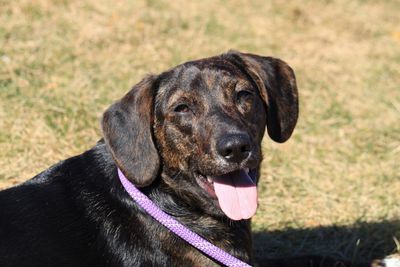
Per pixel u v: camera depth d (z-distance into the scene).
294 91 7.89
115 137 7.16
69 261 7.09
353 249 9.61
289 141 12.27
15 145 10.94
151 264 7.21
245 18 17.31
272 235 9.84
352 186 11.19
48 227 7.16
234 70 7.45
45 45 13.99
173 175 7.33
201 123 7.09
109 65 13.75
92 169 7.51
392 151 12.42
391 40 17.55
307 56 15.97
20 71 12.96
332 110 13.58
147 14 16.16
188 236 7.18
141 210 7.23
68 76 13.05
